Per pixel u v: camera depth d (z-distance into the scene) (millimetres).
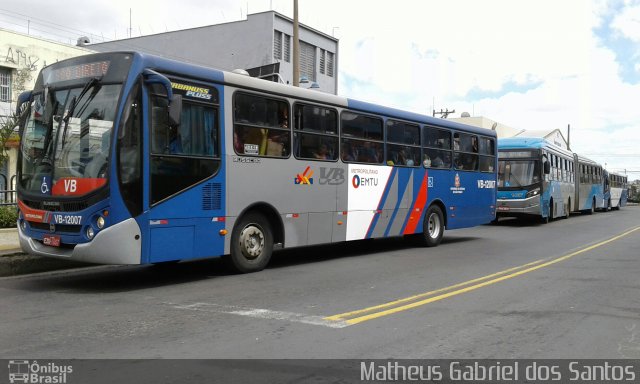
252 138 9398
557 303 7332
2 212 13055
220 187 8852
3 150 15555
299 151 10273
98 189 7473
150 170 7848
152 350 5121
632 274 9828
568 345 5453
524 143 22875
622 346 5434
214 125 8789
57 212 7848
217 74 8852
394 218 12703
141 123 7746
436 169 14086
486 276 9508
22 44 22812
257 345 5309
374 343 5422
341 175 11188
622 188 47656
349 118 11414
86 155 7691
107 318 6316
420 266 10695
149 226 7809
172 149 8148
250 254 9539
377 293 7902
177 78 8266
